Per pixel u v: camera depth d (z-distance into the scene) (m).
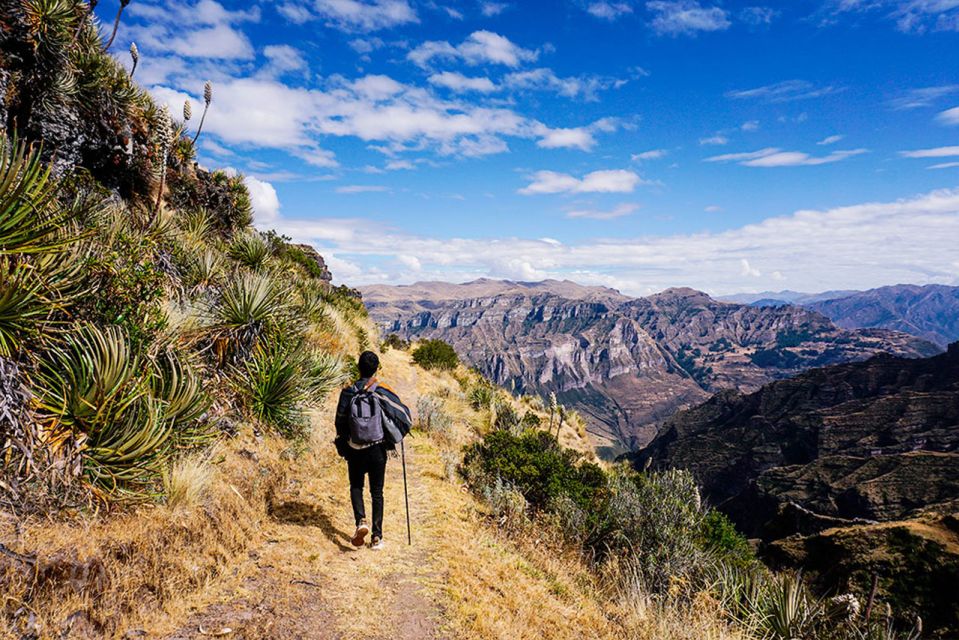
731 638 4.95
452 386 22.02
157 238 7.47
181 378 4.93
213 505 4.58
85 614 2.83
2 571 2.59
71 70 8.59
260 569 4.19
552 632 4.24
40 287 3.80
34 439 3.31
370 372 5.14
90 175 8.94
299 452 7.02
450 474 8.78
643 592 5.71
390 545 5.28
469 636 3.77
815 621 5.41
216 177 15.20
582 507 8.61
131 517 3.75
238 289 7.22
